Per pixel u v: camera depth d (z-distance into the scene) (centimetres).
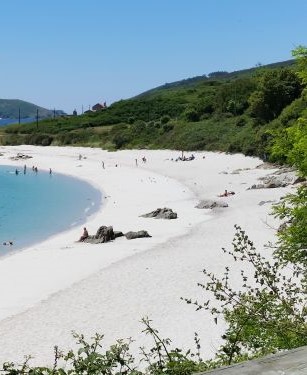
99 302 2277
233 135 8919
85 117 14938
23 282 2700
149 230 3891
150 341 1828
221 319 1959
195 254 2992
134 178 7300
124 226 4172
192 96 14438
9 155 11694
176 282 2483
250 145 7812
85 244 3584
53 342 1878
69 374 563
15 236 4122
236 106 9994
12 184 7662
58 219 4825
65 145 12769
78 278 2677
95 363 575
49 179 8106
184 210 4625
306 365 308
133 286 2464
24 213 5212
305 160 1159
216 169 7194
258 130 8038
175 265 2778
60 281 2658
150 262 2880
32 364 1683
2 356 1767
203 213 4391
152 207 4981
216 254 2945
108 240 3622
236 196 4994
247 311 930
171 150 9781
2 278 2811
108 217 4666
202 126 9919
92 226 4325
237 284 2373
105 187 6756
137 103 14475
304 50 1220
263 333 941
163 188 6172
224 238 3344
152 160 8994
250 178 6072
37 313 2186
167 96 14988
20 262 3175
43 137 13388
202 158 8338
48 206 5603
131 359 760
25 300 2381
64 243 3706
